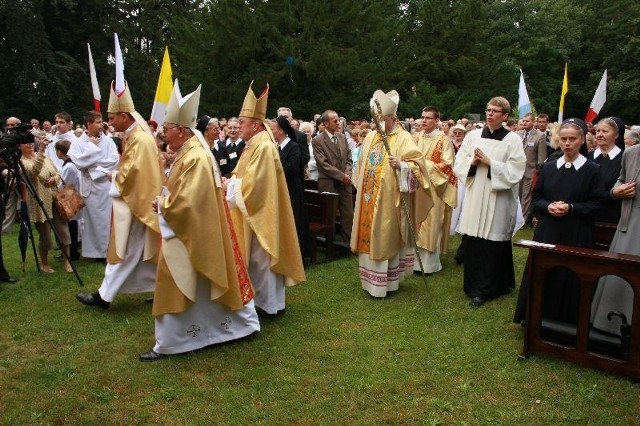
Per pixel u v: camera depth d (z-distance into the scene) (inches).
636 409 148.4
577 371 169.2
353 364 176.9
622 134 228.4
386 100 244.5
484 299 234.7
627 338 164.4
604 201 185.6
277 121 282.0
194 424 143.9
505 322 212.7
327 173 329.1
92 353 185.8
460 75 1182.3
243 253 212.2
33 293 248.5
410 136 247.6
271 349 188.2
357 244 249.8
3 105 1008.9
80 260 311.0
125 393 159.8
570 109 1549.0
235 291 184.9
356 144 456.8
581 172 188.1
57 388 162.2
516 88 1298.0
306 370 173.2
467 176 234.5
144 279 227.8
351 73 888.3
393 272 249.0
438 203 284.4
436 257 289.7
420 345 191.3
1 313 223.0
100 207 299.0
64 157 297.0
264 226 210.1
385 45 1000.9
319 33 900.6
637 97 1368.1
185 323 183.0
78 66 1072.8
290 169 282.8
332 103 885.8
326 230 311.0
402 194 240.4
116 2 1219.9
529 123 406.3
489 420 144.4
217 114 911.7
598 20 1521.9
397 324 211.9
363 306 233.6
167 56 283.4
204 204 174.7
